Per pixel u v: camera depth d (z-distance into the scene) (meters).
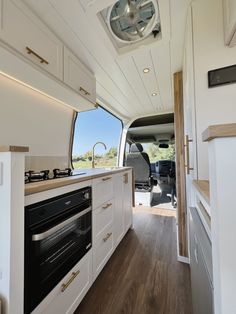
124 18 1.25
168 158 4.90
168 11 1.14
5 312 0.68
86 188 1.34
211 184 0.48
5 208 0.68
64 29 1.24
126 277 1.51
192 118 1.14
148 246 2.05
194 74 1.12
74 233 1.20
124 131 4.15
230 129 0.40
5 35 0.91
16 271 0.70
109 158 3.60
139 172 3.88
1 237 0.69
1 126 1.32
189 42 1.14
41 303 0.85
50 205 0.95
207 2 1.10
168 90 2.46
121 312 1.17
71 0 1.01
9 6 0.93
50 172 1.66
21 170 0.73
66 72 1.40
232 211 0.41
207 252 0.57
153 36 1.42
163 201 4.13
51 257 0.98
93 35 1.30
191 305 1.21
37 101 1.63
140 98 2.79
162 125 4.43
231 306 0.41
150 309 1.19
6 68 1.12
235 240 0.40
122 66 1.78
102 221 1.60
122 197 2.20
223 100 1.05
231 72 1.03
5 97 1.33
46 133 1.78
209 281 0.52
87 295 1.31
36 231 0.84
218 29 1.08
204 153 1.08
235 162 0.40
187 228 1.68
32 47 1.07
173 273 1.56
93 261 1.40
